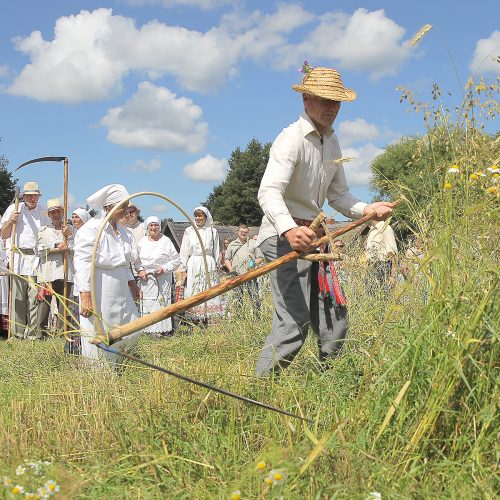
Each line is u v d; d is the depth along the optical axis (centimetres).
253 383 450
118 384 500
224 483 337
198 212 1202
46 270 1095
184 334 841
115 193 711
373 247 672
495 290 369
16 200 1116
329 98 484
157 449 383
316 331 515
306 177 502
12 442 399
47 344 741
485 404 352
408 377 381
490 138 441
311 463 330
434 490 331
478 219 394
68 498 309
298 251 421
